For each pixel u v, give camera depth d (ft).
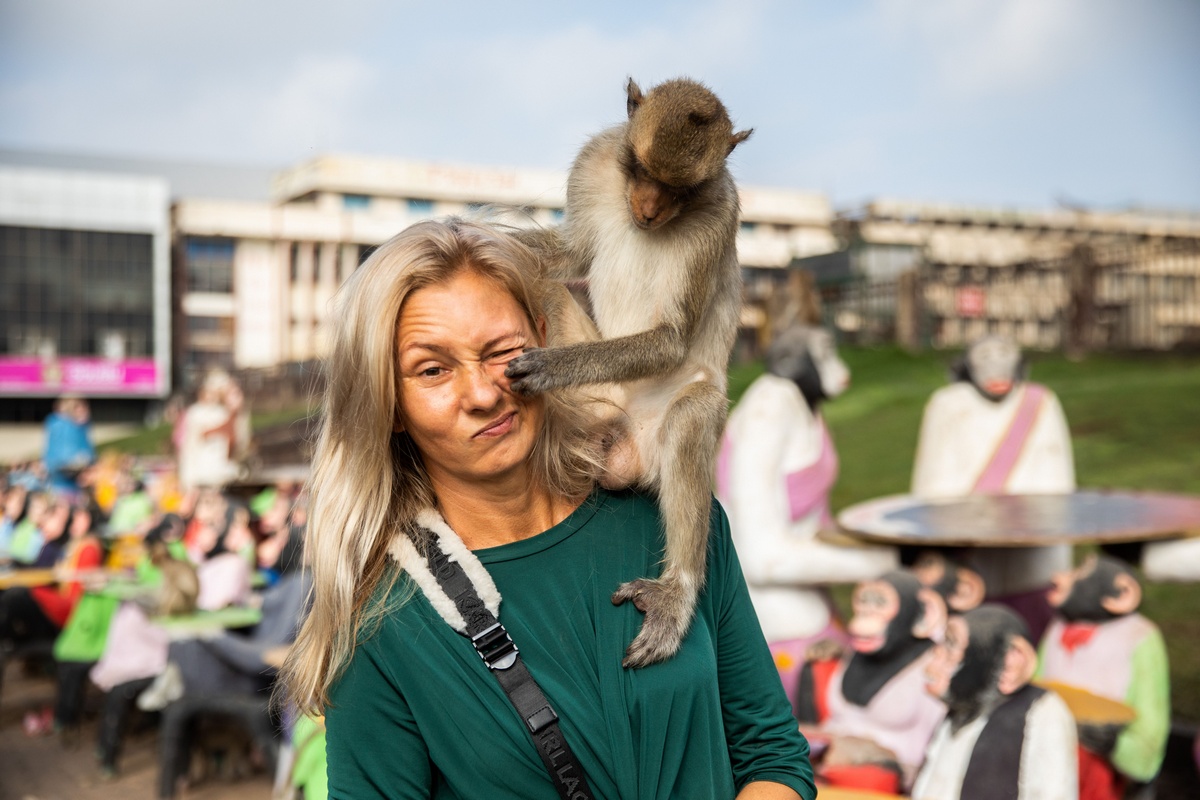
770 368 18.20
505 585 6.20
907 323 72.18
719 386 9.59
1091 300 65.36
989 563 17.31
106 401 129.70
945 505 17.26
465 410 5.97
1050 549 17.44
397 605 5.98
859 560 16.37
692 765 6.08
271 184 160.35
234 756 21.38
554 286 9.09
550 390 6.53
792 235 119.65
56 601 27.20
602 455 7.12
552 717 5.72
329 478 6.16
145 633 22.21
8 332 125.90
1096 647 13.78
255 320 125.18
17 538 38.81
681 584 6.60
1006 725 10.79
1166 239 75.36
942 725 11.51
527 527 6.50
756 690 6.91
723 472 17.66
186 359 126.52
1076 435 40.27
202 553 24.23
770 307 19.47
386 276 6.02
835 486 38.60
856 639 13.99
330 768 6.00
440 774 5.99
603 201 9.68
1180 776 16.47
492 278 6.24
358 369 6.02
